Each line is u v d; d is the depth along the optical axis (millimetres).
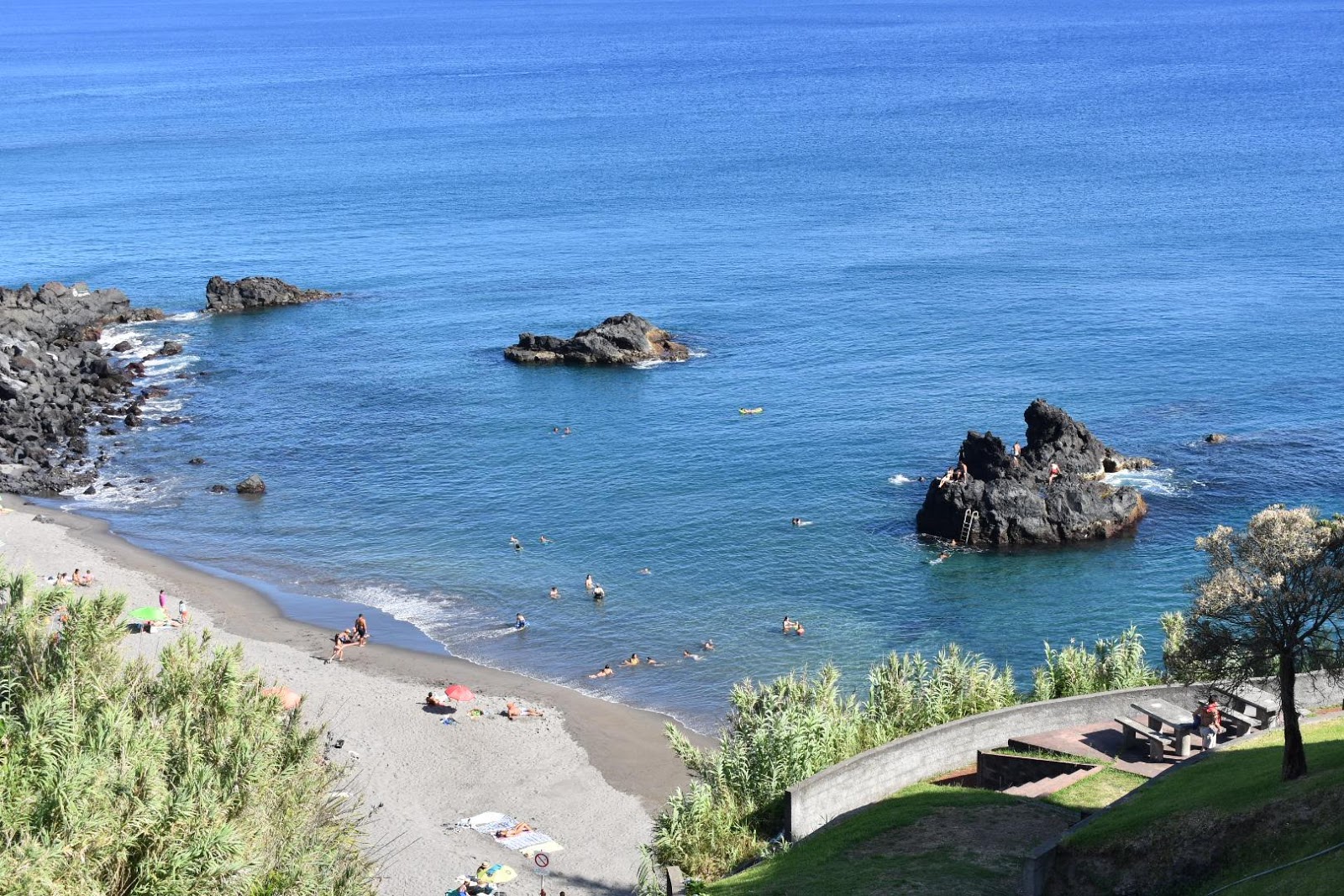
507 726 58031
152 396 112125
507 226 187875
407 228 188125
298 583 75750
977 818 33656
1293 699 30625
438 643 67438
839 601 71750
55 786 21375
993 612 70000
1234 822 28344
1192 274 142375
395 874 44781
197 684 26312
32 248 176375
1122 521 78812
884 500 85375
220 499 89562
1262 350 113375
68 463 96812
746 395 108500
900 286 142875
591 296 144500
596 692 62000
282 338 130625
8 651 25453
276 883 23766
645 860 39656
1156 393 103312
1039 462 84312
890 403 104500
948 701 44312
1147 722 39500
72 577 73938
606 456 95750
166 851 21812
